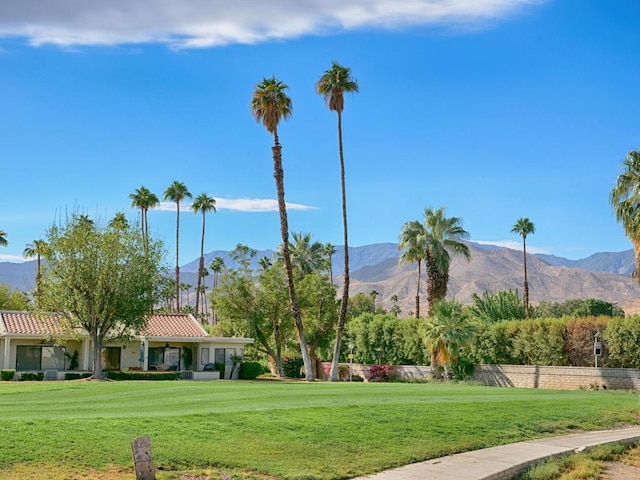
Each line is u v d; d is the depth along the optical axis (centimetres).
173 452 1377
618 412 2400
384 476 1393
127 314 4419
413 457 1565
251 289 5572
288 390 2872
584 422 2195
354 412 1925
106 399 2456
